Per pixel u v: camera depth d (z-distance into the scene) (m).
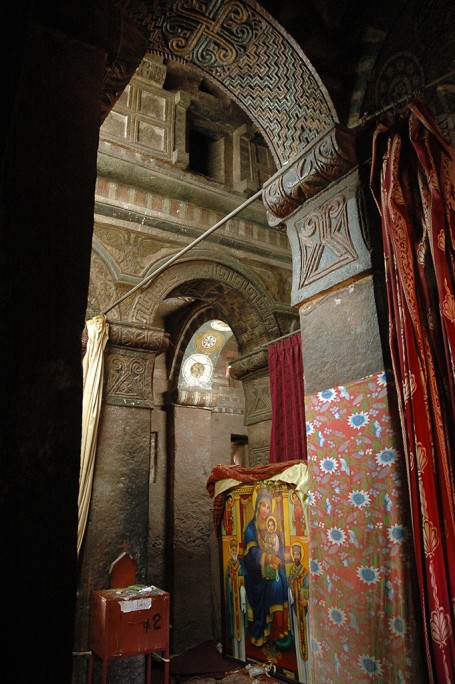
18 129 1.73
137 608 5.06
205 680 6.37
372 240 3.22
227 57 3.51
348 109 3.38
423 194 2.85
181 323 9.58
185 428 9.20
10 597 1.34
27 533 1.41
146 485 6.16
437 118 3.55
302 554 5.90
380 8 3.38
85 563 5.54
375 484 2.83
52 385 1.56
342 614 2.86
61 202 1.76
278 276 8.37
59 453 1.52
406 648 2.47
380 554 2.72
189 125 8.36
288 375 7.09
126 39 2.76
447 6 3.42
